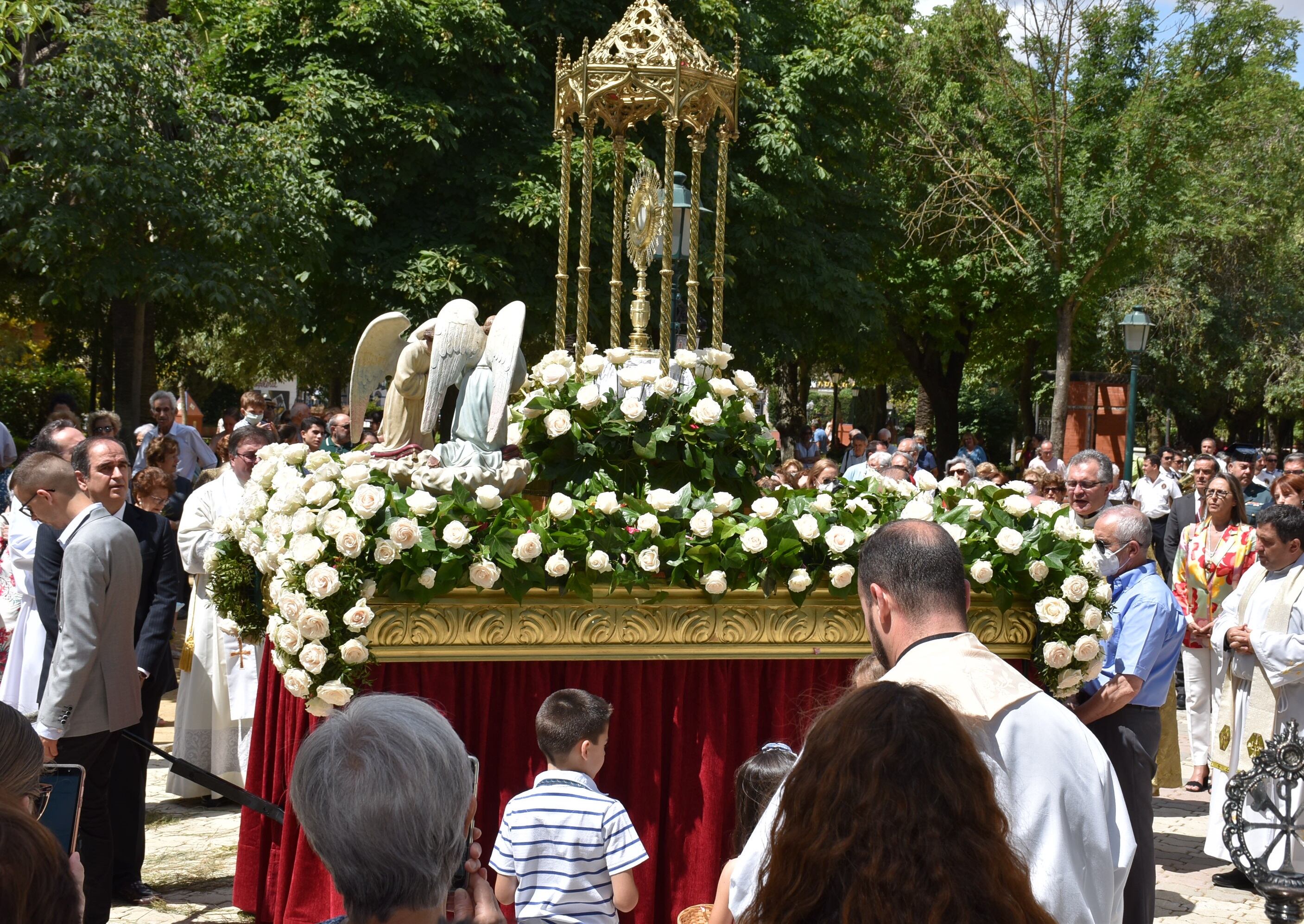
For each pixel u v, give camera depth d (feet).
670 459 16.21
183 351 104.63
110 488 15.35
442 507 13.10
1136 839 14.29
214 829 19.21
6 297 73.46
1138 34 60.59
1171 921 16.53
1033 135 60.03
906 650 7.45
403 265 47.50
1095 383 71.72
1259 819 14.48
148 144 41.14
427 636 13.16
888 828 4.84
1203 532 23.57
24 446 58.54
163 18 47.75
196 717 20.30
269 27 49.70
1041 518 14.51
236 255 43.96
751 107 56.03
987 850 4.87
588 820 11.24
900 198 75.20
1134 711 14.98
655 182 21.44
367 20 46.03
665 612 13.62
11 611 15.92
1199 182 70.85
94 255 41.32
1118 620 14.79
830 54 58.95
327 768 5.15
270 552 13.39
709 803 13.78
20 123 39.73
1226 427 149.18
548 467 16.14
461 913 7.71
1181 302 88.99
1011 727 7.11
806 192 58.59
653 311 49.16
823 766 5.11
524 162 48.70
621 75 19.03
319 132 46.16
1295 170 88.22
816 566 13.83
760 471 16.92
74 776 9.96
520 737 13.56
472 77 48.65
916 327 89.86
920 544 7.52
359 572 12.64
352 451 14.93
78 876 7.85
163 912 15.60
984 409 133.39
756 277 57.06
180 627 32.96
